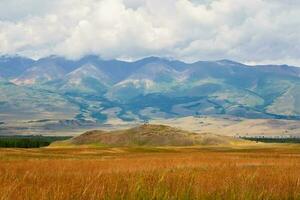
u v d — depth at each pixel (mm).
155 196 21016
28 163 55250
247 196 22375
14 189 21406
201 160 74562
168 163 62688
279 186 26531
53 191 21547
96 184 23953
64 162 60875
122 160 73375
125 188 22359
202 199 21609
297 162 68625
